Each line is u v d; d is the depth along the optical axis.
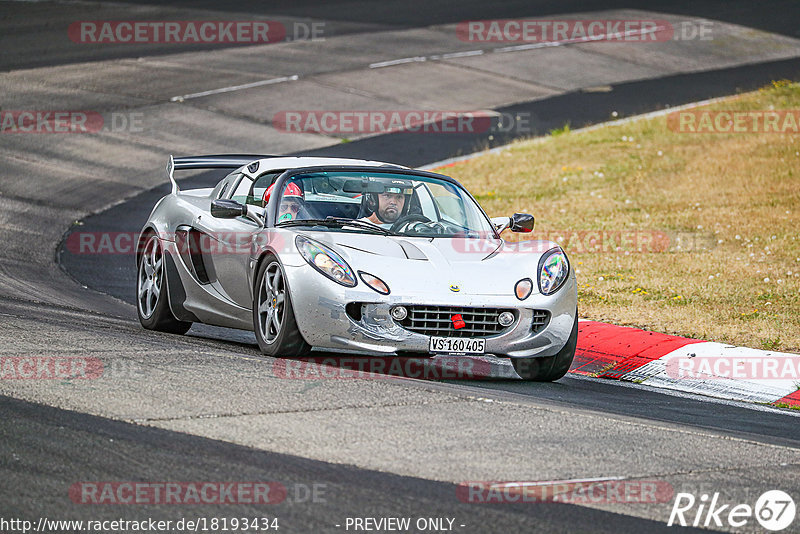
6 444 17.36
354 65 95.19
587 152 70.44
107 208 56.16
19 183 58.69
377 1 129.38
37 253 45.59
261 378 22.98
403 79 90.94
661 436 20.27
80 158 65.25
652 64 100.56
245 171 32.22
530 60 100.00
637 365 30.77
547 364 27.25
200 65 92.69
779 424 23.72
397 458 17.64
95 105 77.81
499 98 87.06
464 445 18.64
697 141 72.00
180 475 16.25
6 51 93.69
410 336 25.25
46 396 20.41
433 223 29.25
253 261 27.83
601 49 105.44
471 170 66.75
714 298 38.56
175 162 34.16
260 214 28.91
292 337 25.95
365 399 21.56
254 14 118.50
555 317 26.52
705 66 100.38
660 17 121.75
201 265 30.88
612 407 23.91
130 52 96.44
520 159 69.12
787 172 62.34
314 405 20.80
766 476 17.94
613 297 39.16
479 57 100.19
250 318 28.89
